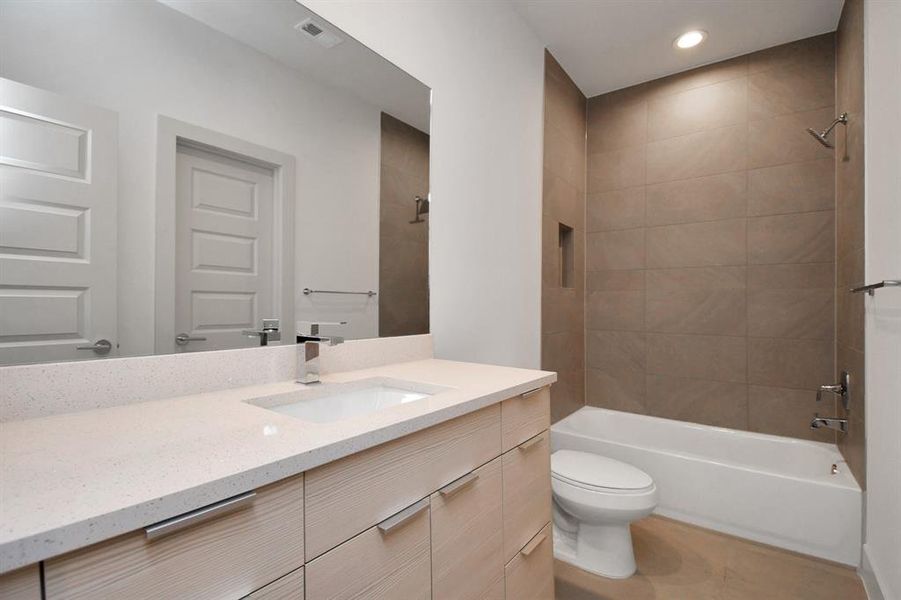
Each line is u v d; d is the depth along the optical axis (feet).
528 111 7.72
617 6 7.13
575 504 5.69
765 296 8.16
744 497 6.57
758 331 8.22
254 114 3.90
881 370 5.10
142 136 3.18
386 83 5.04
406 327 5.32
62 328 2.77
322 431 2.39
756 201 8.25
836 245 7.53
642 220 9.42
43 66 2.71
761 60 8.27
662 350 9.18
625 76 9.27
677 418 8.98
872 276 5.43
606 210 9.86
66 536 1.39
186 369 3.32
